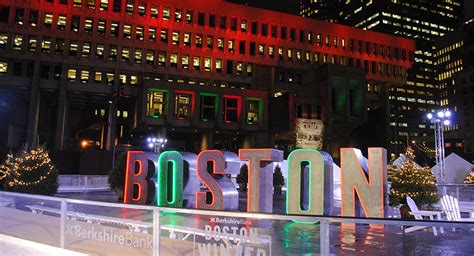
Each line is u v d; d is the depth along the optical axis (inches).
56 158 2581.2
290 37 3969.0
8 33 3169.3
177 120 3260.3
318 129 3516.2
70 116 4040.4
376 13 7268.7
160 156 685.3
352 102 3850.9
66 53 3277.6
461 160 1277.1
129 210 673.0
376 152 550.0
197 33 3671.3
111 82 3447.3
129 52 3459.6
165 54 3567.9
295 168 572.1
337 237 449.4
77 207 734.5
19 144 3307.1
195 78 3659.0
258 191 599.8
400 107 6727.4
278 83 3939.5
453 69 6097.4
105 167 2618.1
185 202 702.5
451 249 379.6
